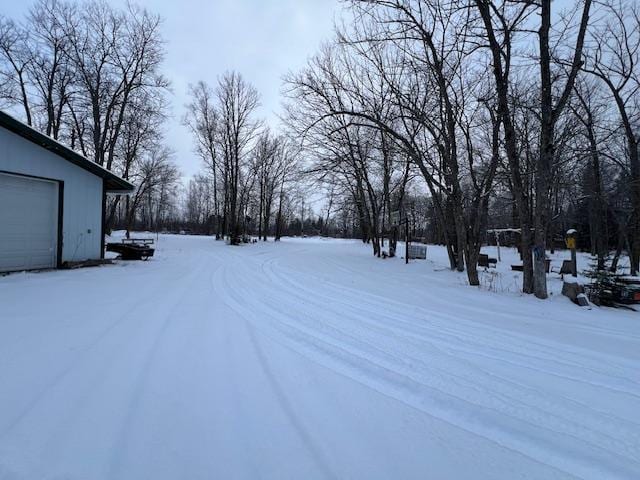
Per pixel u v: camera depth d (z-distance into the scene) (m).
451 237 15.77
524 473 2.29
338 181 22.59
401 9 9.85
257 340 4.66
